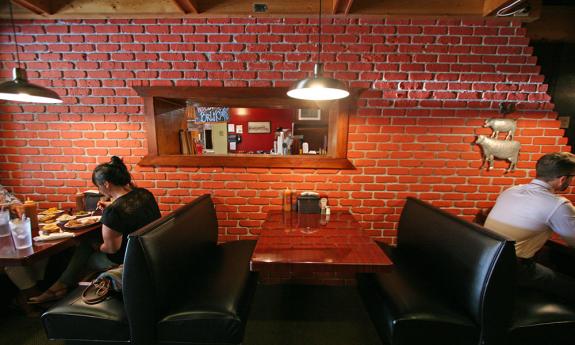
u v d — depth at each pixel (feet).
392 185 7.43
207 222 6.63
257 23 6.93
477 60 6.89
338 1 6.29
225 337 4.49
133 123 7.32
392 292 5.07
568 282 5.08
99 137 7.43
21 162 7.63
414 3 6.60
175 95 7.08
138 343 4.49
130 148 7.43
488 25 6.79
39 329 5.93
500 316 4.26
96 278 5.08
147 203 5.66
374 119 7.16
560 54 7.50
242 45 6.98
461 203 7.41
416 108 7.09
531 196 5.18
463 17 6.72
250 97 7.09
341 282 7.80
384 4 6.63
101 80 7.20
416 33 6.87
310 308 6.84
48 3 6.70
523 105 6.97
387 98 7.07
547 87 6.90
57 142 7.49
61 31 7.06
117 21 7.00
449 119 7.09
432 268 5.56
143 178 7.56
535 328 4.38
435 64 6.93
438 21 6.82
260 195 7.59
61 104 7.32
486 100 6.99
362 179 7.44
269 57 6.99
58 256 7.08
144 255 4.26
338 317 6.53
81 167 7.57
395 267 6.04
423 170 7.33
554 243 5.46
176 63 7.07
